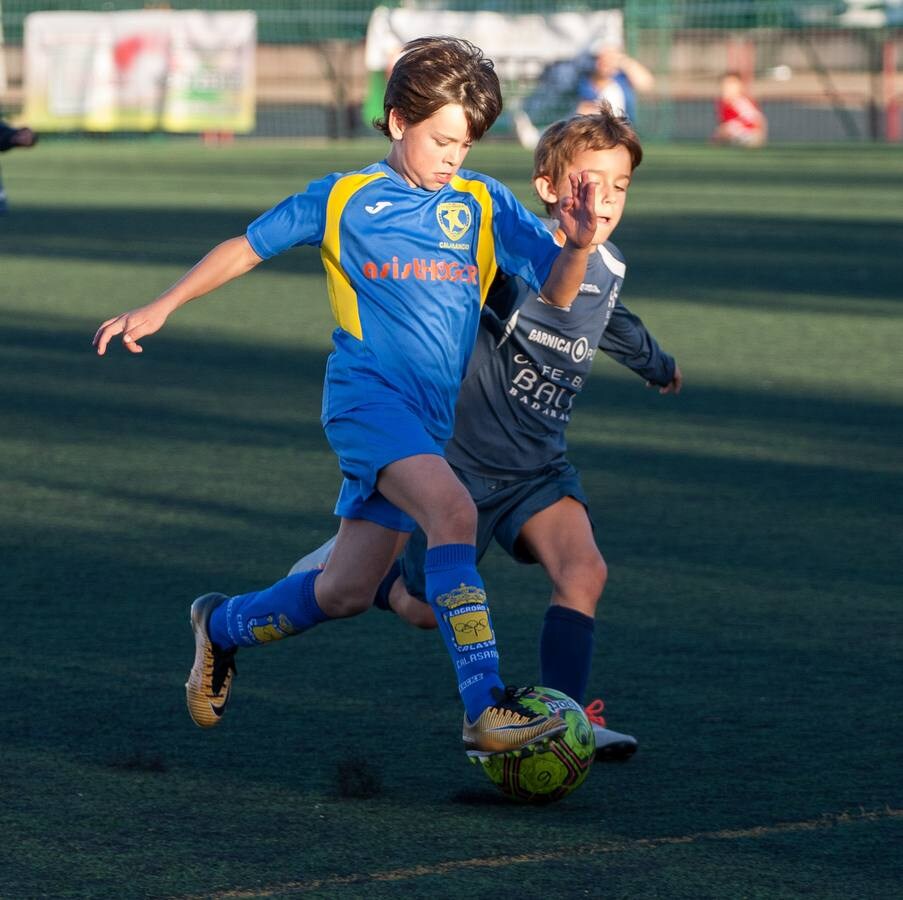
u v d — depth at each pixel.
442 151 11.97
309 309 39.12
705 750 12.24
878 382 28.97
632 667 14.28
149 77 106.69
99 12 116.00
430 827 10.72
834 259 48.34
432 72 11.79
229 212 62.25
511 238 12.40
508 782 11.05
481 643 11.38
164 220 59.44
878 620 15.68
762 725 12.78
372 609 16.20
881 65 124.06
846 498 20.75
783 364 30.86
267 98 128.00
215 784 11.51
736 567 17.59
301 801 11.18
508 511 12.91
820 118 130.50
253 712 13.13
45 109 107.75
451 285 12.12
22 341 33.69
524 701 11.15
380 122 12.34
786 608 16.09
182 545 18.41
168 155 100.12
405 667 14.36
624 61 75.19
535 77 107.06
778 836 10.52
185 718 12.97
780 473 22.16
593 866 10.01
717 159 96.31
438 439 12.27
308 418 25.91
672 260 48.12
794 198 69.44
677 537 18.86
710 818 10.86
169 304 11.80
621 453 23.44
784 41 127.44
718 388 28.55
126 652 14.62
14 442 24.00
